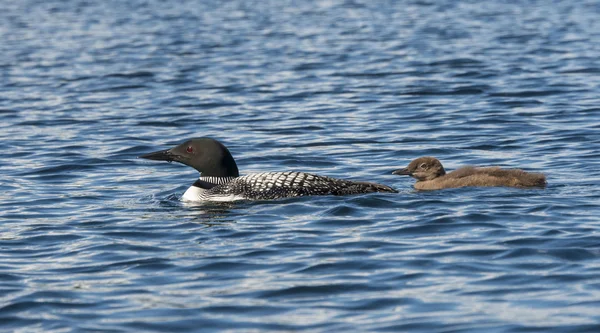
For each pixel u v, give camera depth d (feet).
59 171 53.93
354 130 64.80
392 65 94.38
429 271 33.09
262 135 63.93
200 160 46.39
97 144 61.82
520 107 71.41
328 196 44.11
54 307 30.83
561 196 43.27
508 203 42.04
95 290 32.37
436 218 39.68
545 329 27.76
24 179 51.96
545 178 45.83
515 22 130.11
